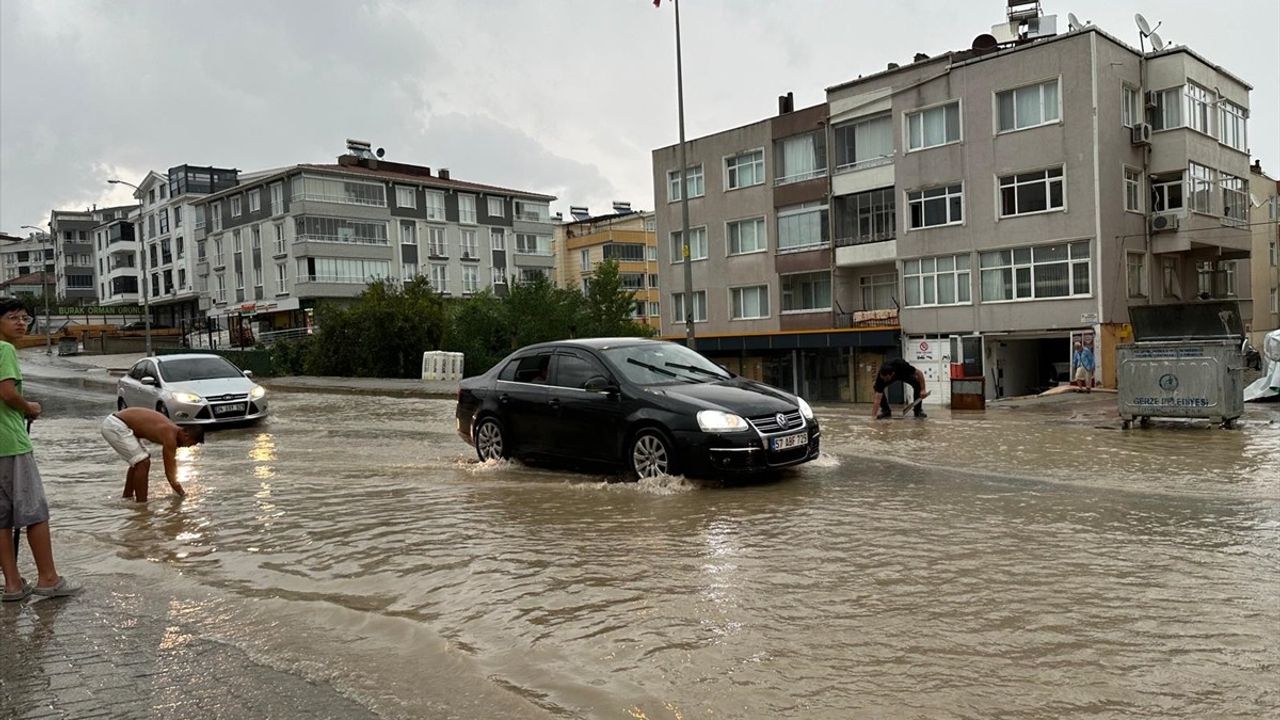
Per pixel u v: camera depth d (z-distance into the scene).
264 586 5.48
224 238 67.50
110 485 9.87
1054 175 28.84
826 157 36.62
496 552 6.09
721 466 8.20
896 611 4.50
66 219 103.19
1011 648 3.93
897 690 3.52
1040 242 29.12
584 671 3.85
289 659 4.14
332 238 60.00
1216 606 4.44
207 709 3.56
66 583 5.46
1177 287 31.88
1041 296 29.34
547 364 9.99
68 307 81.19
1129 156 29.08
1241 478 8.19
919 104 32.31
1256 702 3.32
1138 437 11.47
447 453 11.96
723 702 3.46
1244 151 33.25
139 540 6.92
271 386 33.00
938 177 31.92
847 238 36.19
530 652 4.12
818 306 37.97
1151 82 29.69
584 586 5.16
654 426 8.61
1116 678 3.57
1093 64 27.66
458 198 67.25
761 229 39.66
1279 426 11.98
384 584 5.41
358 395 26.09
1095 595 4.66
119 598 5.29
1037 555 5.52
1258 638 3.97
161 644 4.41
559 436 9.55
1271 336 15.67
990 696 3.43
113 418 8.77
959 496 7.62
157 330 71.31
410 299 38.88
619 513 7.30
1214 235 30.19
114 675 3.97
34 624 4.78
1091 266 28.05
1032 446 10.87
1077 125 28.08
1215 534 5.98
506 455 10.24
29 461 5.31
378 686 3.77
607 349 9.60
